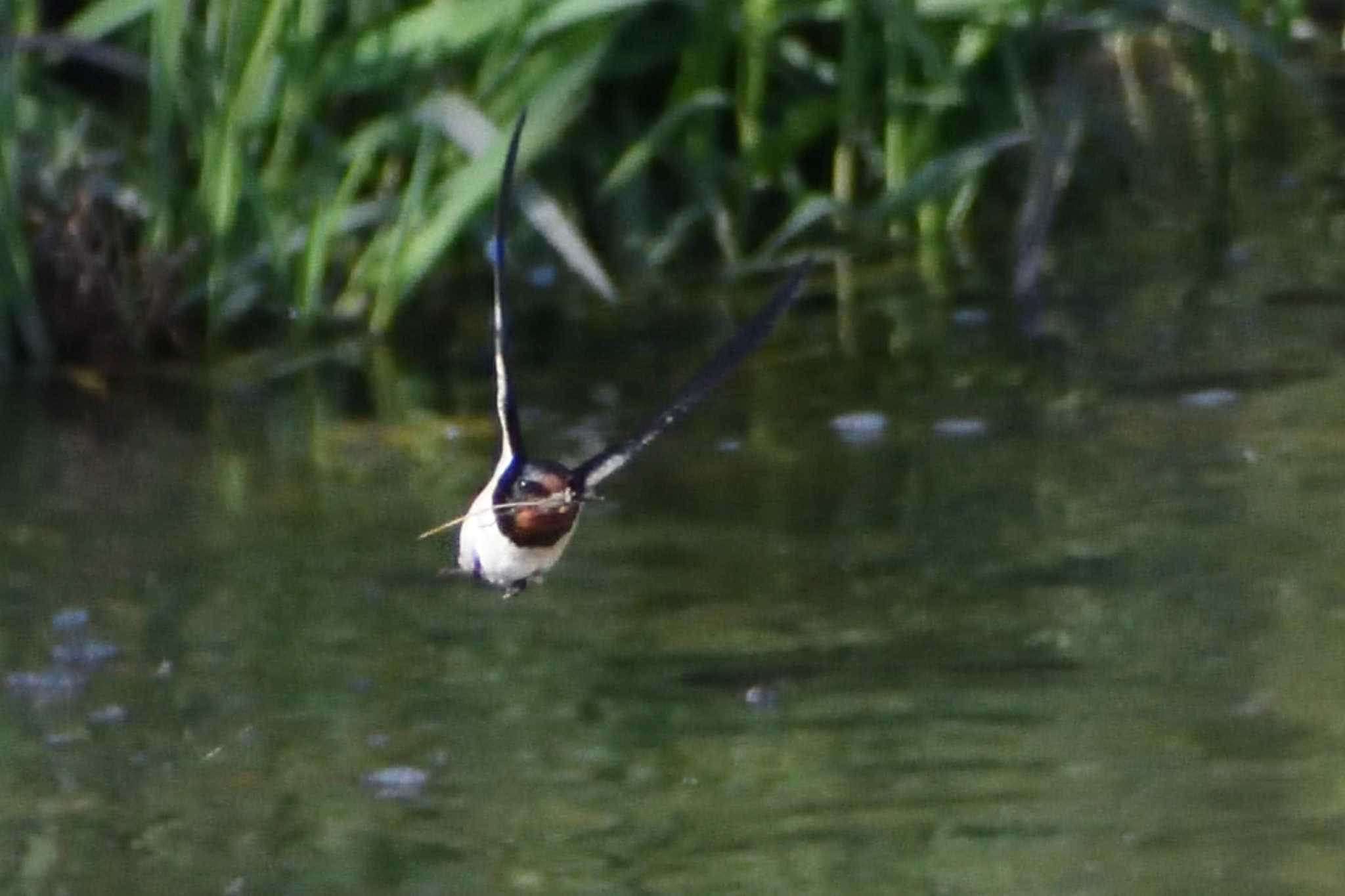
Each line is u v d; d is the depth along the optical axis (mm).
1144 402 11281
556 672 8727
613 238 14422
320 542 10172
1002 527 9859
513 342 13062
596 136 14609
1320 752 7637
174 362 12906
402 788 7816
